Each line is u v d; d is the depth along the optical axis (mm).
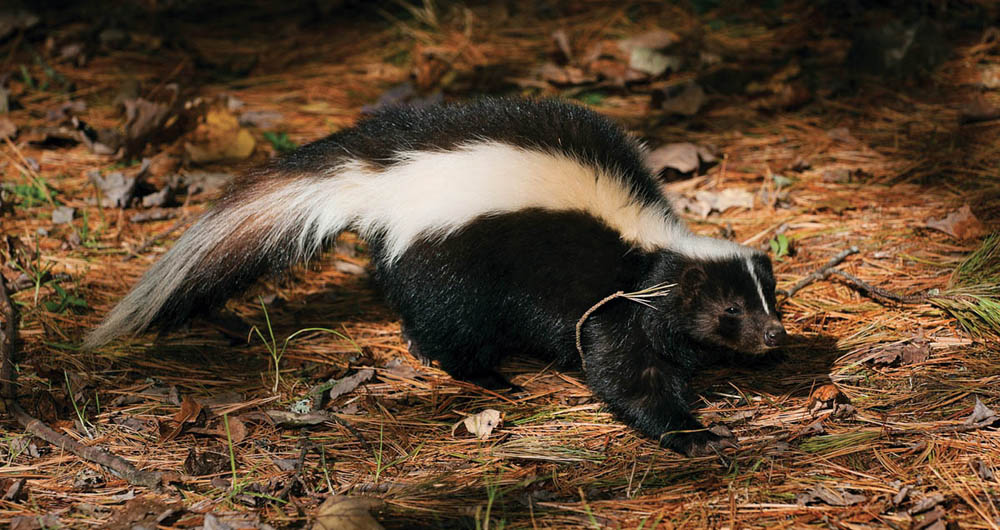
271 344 8703
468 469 6832
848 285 9039
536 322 7871
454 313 7883
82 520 6191
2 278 8977
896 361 7871
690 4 15273
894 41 13008
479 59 14148
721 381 8023
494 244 7582
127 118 12188
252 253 8297
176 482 6613
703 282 7414
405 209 7730
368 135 8094
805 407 7434
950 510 6035
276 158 8453
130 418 7449
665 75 13523
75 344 8453
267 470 6832
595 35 14633
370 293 9586
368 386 8078
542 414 7605
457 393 8016
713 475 6621
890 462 6566
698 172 11203
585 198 7523
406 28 14992
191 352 8562
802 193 10656
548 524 6102
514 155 7570
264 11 15703
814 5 14805
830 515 6039
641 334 7562
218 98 12109
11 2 15102
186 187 11133
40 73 13523
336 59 14367
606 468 6832
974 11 14273
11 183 10875
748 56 13859
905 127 11820
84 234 10000
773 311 7391
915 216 10008
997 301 8414
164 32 14852
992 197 10156
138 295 8164
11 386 7637
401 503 6375
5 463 6852
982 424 6852
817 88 12859
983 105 11750
